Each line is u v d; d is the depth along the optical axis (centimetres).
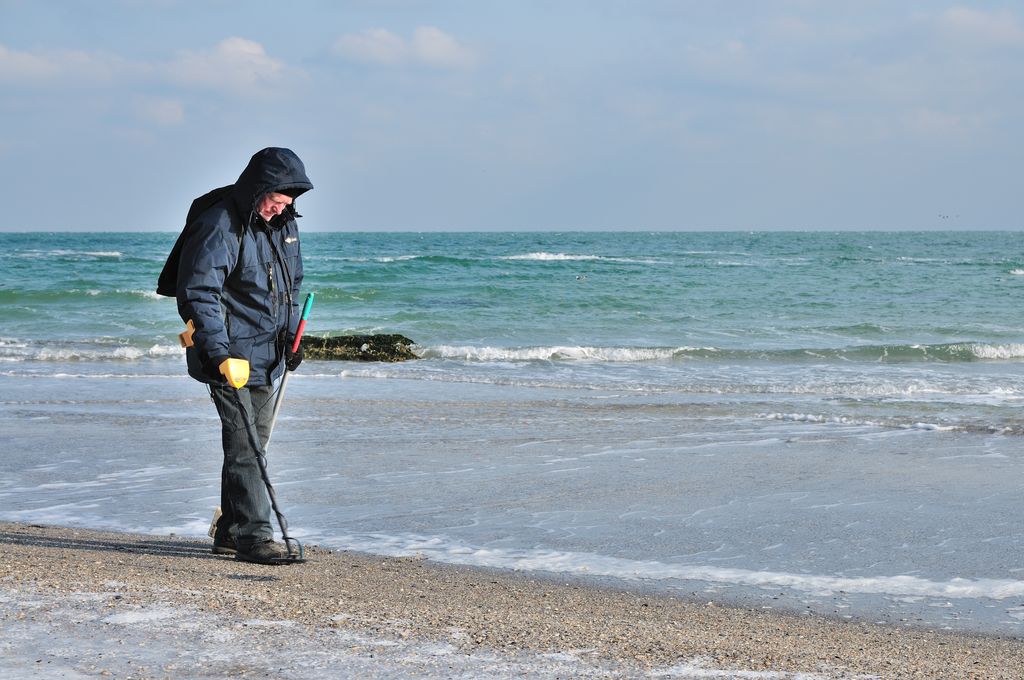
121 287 5509
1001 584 816
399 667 500
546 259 9406
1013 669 593
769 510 1071
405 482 1205
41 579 643
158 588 633
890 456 1385
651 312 4356
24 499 1099
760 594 784
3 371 2416
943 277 6819
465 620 611
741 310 4494
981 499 1124
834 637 664
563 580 812
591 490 1166
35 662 484
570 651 546
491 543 935
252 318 758
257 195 725
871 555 904
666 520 1029
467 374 2434
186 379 2262
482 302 4834
